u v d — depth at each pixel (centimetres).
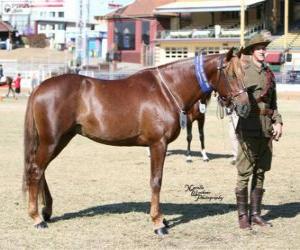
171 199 1034
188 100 815
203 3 6412
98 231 813
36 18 9781
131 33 6975
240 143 826
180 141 1945
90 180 1202
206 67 802
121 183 1174
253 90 808
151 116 805
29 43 9044
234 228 835
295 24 6219
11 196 1029
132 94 816
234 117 1288
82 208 951
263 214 923
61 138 819
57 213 914
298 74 4991
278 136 817
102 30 8206
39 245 746
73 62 6406
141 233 805
